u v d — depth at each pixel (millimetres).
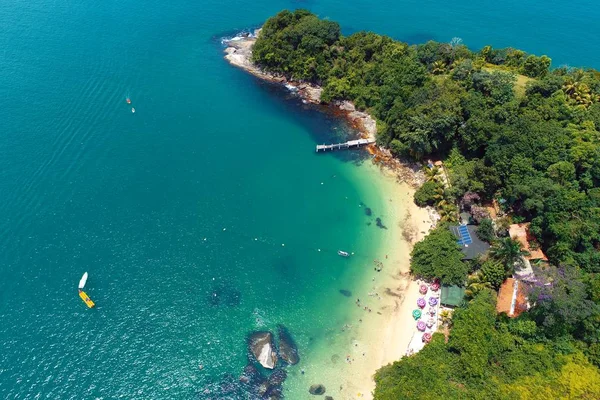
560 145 83438
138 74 134125
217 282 78812
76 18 165000
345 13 172750
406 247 84875
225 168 103000
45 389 62969
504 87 96000
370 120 117812
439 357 62406
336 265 82062
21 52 140250
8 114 111688
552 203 75938
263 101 127312
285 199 95812
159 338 70062
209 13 174500
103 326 70875
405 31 159000
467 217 87438
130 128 112000
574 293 61219
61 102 118188
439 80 109875
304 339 70562
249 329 71938
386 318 73000
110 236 84750
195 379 65188
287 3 184000
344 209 93688
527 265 73750
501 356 62281
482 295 69812
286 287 78312
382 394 58312
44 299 73500
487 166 89750
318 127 117750
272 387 64188
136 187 95625
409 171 101062
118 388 63781
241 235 87438
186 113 119812
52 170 97000
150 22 165375
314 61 128875
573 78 99688
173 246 84250
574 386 55844
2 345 67250
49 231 84375
